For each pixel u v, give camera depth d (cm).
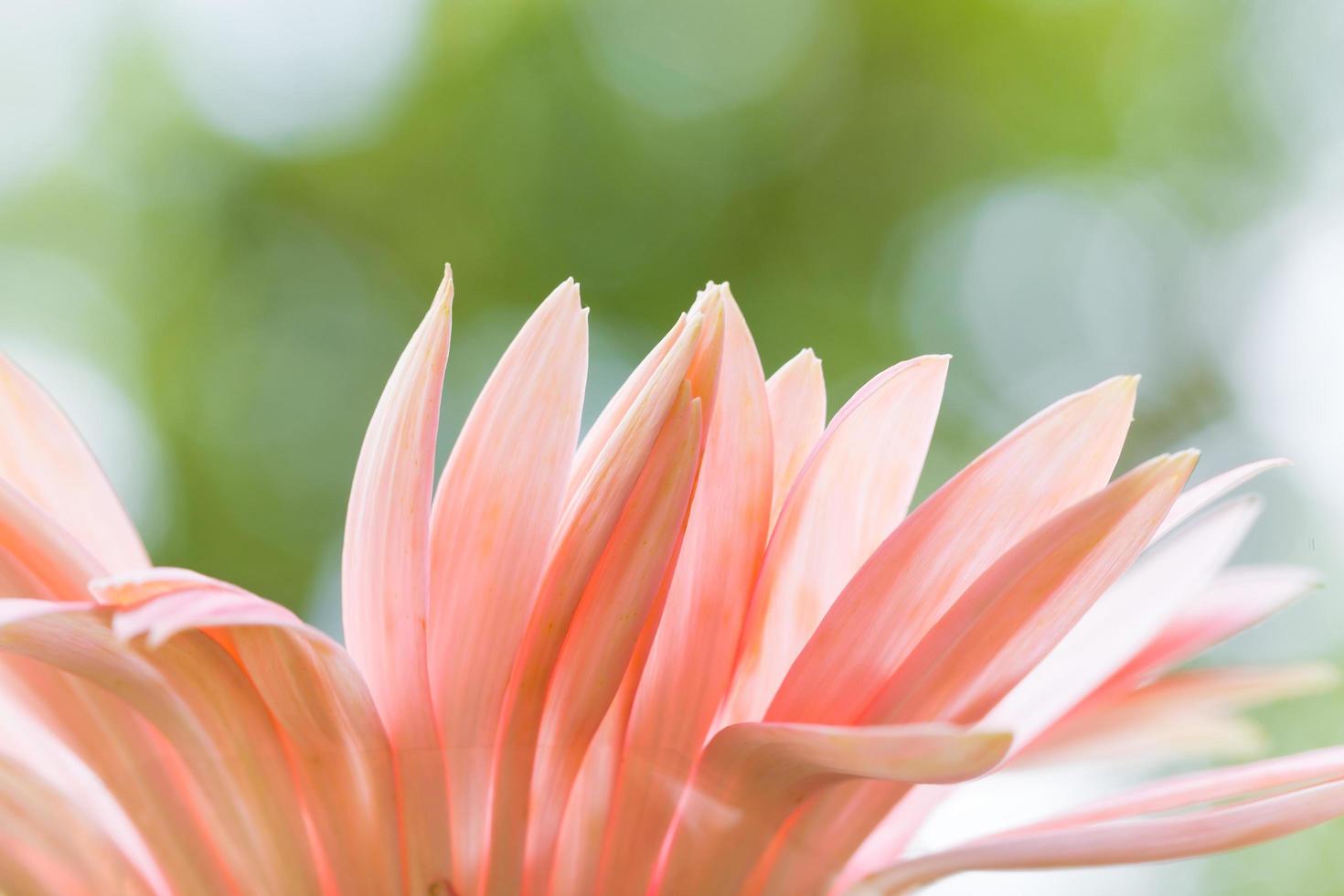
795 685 20
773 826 20
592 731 20
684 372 20
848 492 21
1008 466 20
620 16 90
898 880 20
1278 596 22
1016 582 20
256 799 20
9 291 84
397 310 86
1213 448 86
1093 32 94
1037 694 21
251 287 86
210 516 82
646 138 89
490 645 20
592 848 20
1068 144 94
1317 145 92
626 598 20
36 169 86
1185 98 94
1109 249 92
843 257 90
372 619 20
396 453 20
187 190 87
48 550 20
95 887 20
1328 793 20
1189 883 34
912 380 21
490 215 87
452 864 20
